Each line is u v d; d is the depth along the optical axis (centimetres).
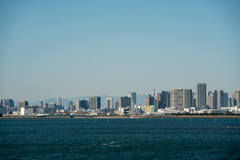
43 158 14038
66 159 13812
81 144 18650
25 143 19138
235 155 14838
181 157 14312
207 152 15650
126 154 15050
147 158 14088
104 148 16988
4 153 15312
